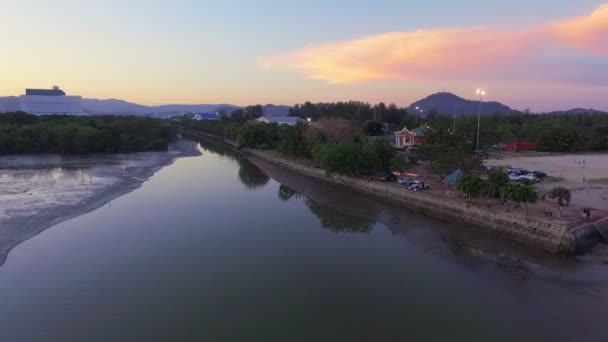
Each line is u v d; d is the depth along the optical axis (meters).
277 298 27.72
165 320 24.48
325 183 73.38
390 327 24.16
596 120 162.50
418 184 56.25
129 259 34.34
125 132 134.88
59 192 59.25
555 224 36.84
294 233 43.28
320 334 23.20
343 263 34.66
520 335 23.39
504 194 43.28
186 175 81.94
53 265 32.75
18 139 109.62
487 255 36.53
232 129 169.88
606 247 36.81
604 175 68.31
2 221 43.78
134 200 56.72
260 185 72.88
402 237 42.59
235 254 36.16
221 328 23.67
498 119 164.75
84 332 23.14
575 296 28.11
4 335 22.80
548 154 105.31
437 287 29.91
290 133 105.25
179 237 40.59
